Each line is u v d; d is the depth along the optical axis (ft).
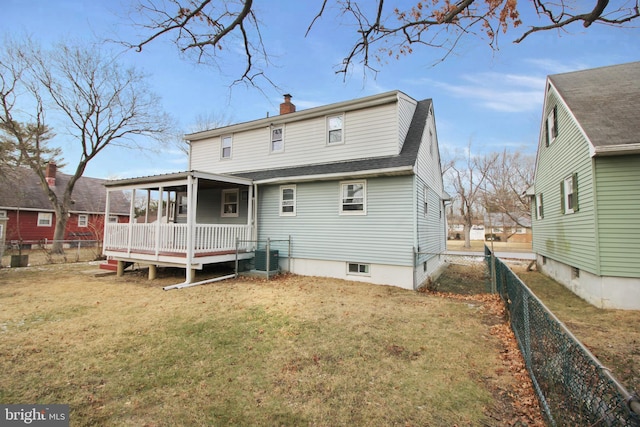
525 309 12.60
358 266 32.22
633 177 22.30
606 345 15.96
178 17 12.16
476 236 141.38
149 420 9.39
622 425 5.60
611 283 22.86
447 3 10.80
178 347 14.79
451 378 11.93
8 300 23.76
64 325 17.87
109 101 58.49
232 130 44.62
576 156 27.04
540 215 41.78
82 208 84.89
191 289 27.32
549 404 9.18
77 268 41.45
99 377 11.94
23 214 74.38
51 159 82.64
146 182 33.58
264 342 15.44
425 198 36.35
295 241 35.50
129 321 18.60
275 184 37.14
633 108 24.68
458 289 31.07
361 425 9.18
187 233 29.32
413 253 28.96
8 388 11.10
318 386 11.35
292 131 39.78
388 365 13.01
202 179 32.17
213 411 9.84
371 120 34.37
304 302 22.95
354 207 32.19
